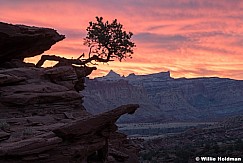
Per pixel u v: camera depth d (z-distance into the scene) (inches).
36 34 1168.8
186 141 4532.5
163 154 3036.4
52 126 850.1
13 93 930.7
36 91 964.0
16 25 1151.6
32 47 1214.3
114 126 850.1
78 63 1467.8
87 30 1633.9
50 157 704.4
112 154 1016.9
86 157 800.9
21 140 715.4
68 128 729.0
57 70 1072.2
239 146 2974.9
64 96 999.6
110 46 1631.4
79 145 758.5
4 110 894.4
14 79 957.8
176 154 2955.2
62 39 1310.3
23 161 664.4
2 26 1081.4
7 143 696.4
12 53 1192.2
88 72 1346.0
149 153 3137.3
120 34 1635.1
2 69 1133.7
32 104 937.5
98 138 823.1
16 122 848.3
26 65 1278.3
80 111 1030.4
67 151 729.6
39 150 680.4
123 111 840.3
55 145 706.2
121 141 1137.4
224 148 2992.1
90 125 769.6
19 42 1146.7
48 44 1267.2
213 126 6314.0
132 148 1176.8
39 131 796.0
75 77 1113.4
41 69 1095.0
